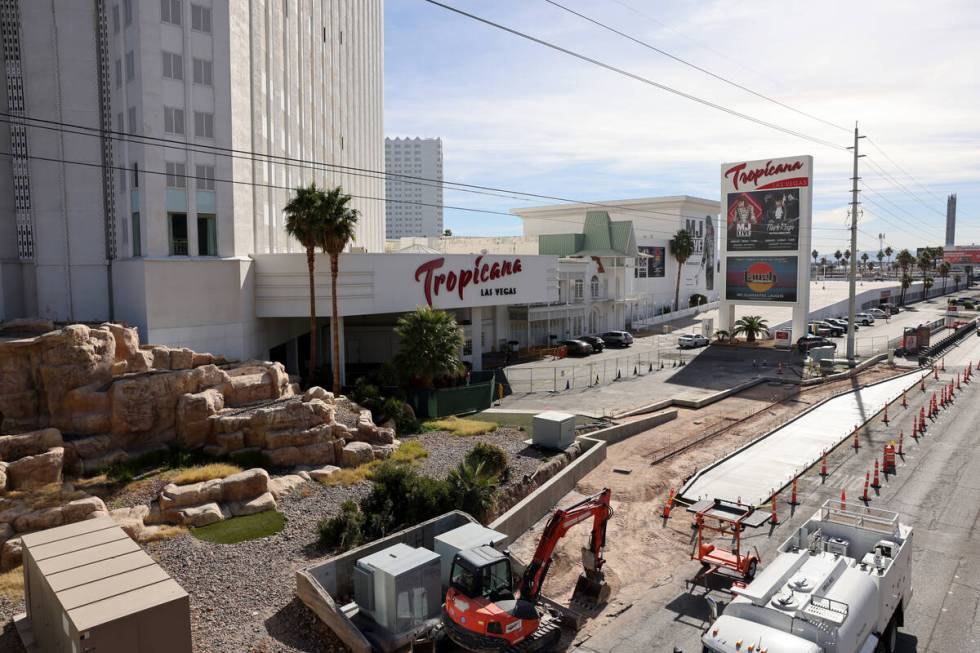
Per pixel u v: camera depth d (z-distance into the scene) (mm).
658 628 17438
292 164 48938
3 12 36312
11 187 36875
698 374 56625
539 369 58344
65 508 19484
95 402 25188
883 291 131125
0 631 15297
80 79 36594
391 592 16328
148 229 34562
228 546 19844
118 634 12227
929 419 40531
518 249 82188
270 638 15703
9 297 36531
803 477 29938
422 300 46969
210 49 36500
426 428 35281
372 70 91188
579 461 30031
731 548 22422
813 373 57625
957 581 19594
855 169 63344
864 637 13742
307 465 26484
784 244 74250
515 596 17359
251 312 40125
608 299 83062
